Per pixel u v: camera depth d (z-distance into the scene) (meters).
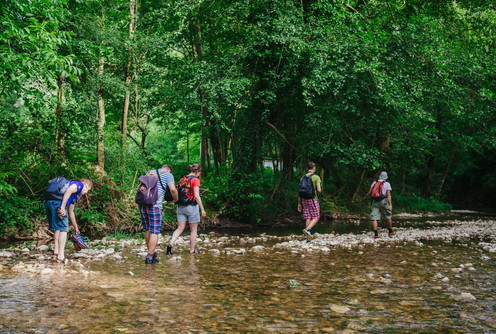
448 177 42.75
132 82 13.34
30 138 10.88
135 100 18.11
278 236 10.90
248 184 14.20
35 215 10.54
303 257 6.78
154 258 6.17
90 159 13.45
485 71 14.02
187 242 8.97
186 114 13.23
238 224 14.25
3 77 7.02
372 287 4.53
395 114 14.05
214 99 12.53
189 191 7.24
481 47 16.05
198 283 4.66
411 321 3.27
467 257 6.92
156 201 6.19
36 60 6.22
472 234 11.53
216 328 3.04
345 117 14.34
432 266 5.94
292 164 18.59
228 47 17.48
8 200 10.11
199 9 15.93
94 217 10.78
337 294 4.19
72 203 6.30
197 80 13.00
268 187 17.41
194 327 3.05
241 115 17.16
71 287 4.28
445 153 28.94
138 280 4.76
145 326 3.04
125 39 11.73
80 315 3.28
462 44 15.09
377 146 18.78
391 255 7.08
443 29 14.59
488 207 35.25
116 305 3.61
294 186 18.06
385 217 10.27
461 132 19.69
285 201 17.19
